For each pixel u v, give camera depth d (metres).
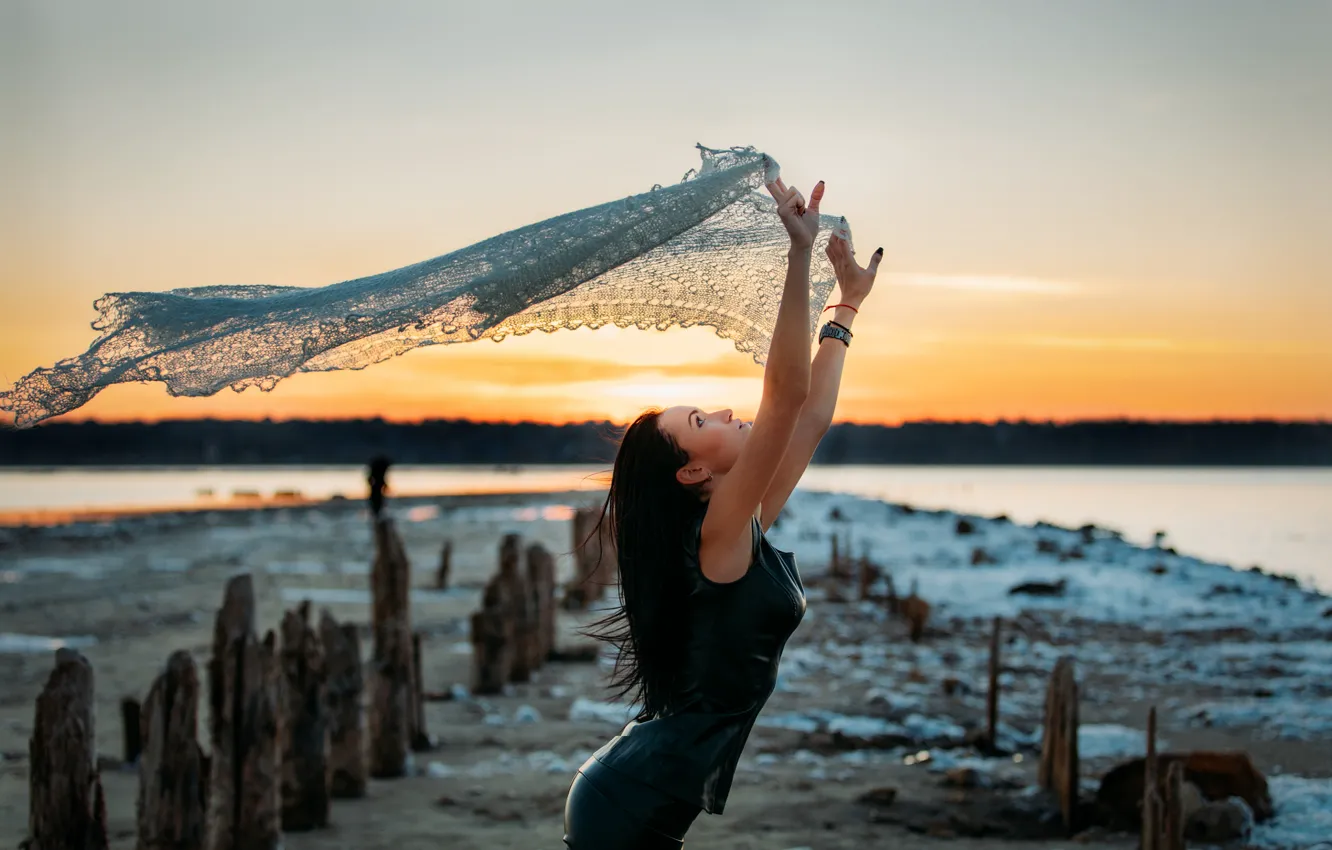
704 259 3.79
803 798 8.15
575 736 10.30
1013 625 16.50
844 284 3.90
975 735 9.66
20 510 51.09
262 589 22.06
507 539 13.12
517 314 3.64
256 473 125.75
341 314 3.42
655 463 3.53
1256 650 14.31
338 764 8.38
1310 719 10.24
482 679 12.38
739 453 3.52
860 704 11.30
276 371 3.46
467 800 8.30
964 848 7.08
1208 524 41.62
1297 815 7.36
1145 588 20.34
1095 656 14.15
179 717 6.22
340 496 62.19
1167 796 6.17
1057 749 7.98
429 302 3.40
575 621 17.36
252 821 6.74
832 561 23.69
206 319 3.63
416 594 21.41
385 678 9.05
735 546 3.46
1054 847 7.09
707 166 3.64
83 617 18.47
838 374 3.89
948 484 94.56
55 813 5.26
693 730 3.46
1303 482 95.06
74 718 5.31
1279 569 26.59
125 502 59.75
